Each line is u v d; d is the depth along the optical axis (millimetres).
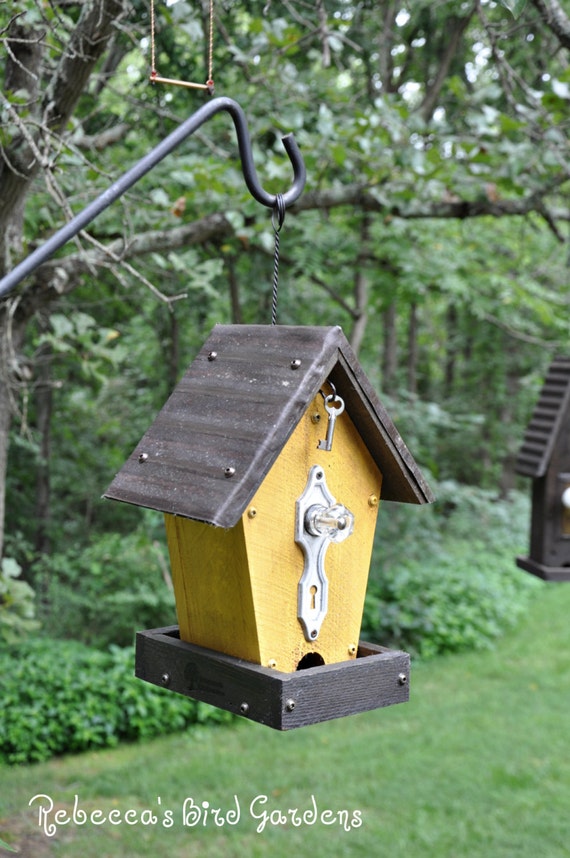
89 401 9781
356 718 7570
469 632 9562
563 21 3842
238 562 2154
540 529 4887
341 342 2129
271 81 5547
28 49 3605
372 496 2385
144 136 7340
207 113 2070
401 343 17156
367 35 8258
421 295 8891
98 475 10703
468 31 9188
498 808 5664
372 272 8766
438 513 13406
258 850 5133
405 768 6348
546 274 9828
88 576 8953
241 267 9078
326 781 6152
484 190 6027
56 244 1801
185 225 5617
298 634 2234
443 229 8930
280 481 2176
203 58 6730
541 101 4875
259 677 2068
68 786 6199
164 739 7379
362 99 8570
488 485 15797
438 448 15102
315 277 8680
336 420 2283
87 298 7672
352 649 2377
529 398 15023
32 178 3410
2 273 3902
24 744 6844
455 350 16328
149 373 10883
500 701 7855
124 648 8359
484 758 6508
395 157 5324
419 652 9383
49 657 7734
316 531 2199
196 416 2172
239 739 7254
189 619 2361
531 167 5699
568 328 8555
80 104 6352
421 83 9867
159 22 4902
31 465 10289
